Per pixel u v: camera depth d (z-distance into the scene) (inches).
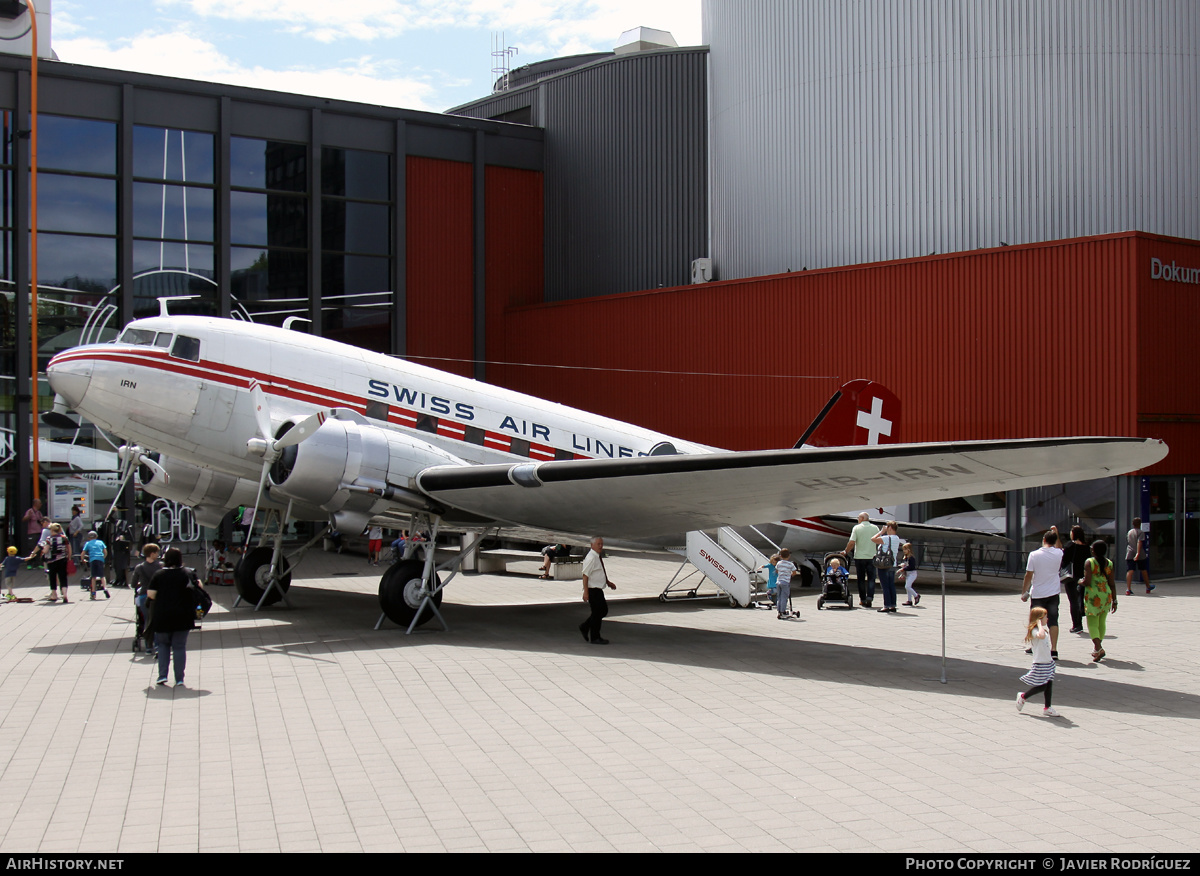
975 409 757.9
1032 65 826.8
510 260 1126.4
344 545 990.4
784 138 954.1
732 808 218.1
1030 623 317.7
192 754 255.6
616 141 1088.2
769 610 584.1
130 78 913.5
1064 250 719.7
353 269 1023.0
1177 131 820.0
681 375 944.9
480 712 305.0
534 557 879.7
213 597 611.8
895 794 229.0
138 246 917.8
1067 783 239.1
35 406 828.6
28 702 313.0
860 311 822.5
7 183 870.4
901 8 872.9
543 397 1073.5
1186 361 717.9
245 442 485.7
